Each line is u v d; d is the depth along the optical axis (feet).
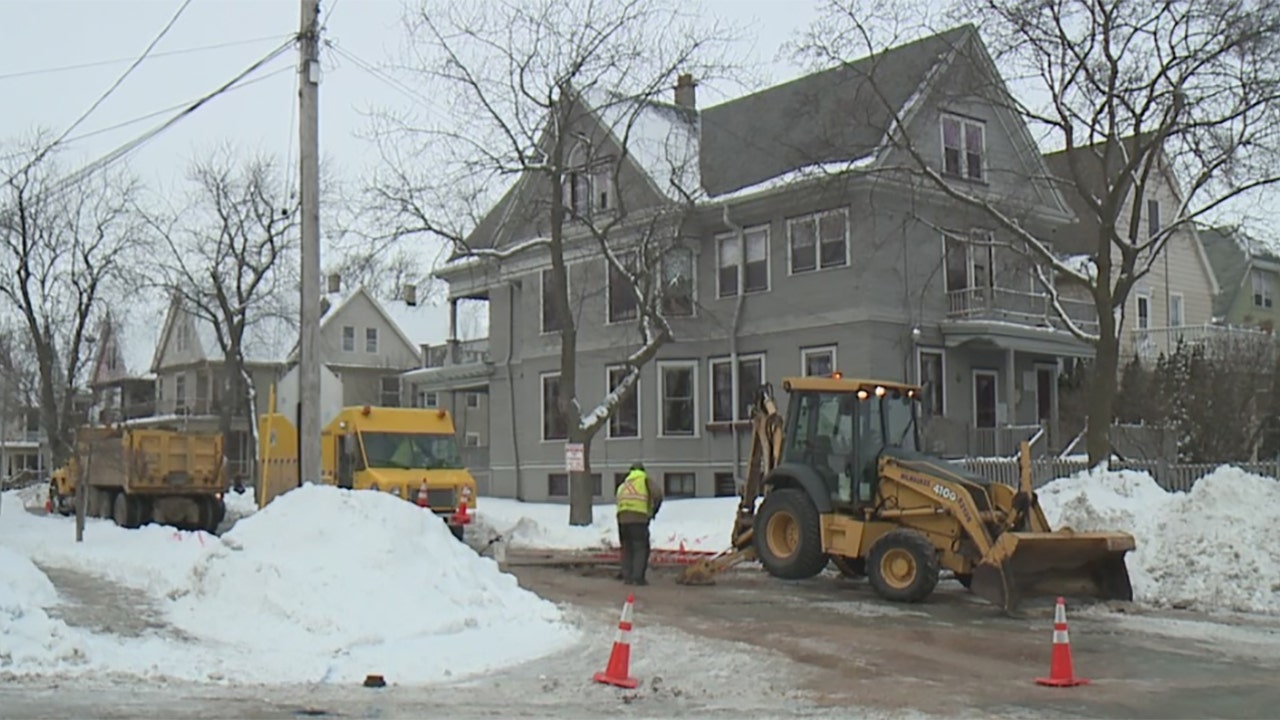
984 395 112.06
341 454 82.43
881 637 42.39
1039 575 49.26
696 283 115.44
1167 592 51.75
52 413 151.12
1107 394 79.10
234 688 32.04
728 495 112.16
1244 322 155.33
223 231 159.33
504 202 132.16
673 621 45.80
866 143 100.01
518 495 130.72
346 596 42.09
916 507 53.36
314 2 56.70
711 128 123.03
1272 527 52.65
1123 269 79.41
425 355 153.38
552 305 127.75
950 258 109.60
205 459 99.50
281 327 171.73
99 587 51.08
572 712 29.81
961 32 101.24
